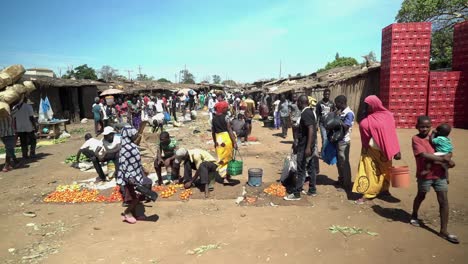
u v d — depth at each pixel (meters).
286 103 15.01
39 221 5.69
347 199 6.45
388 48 16.77
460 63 16.50
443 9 25.45
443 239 4.67
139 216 5.71
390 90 16.67
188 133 17.22
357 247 4.48
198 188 7.25
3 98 9.55
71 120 25.58
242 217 5.63
